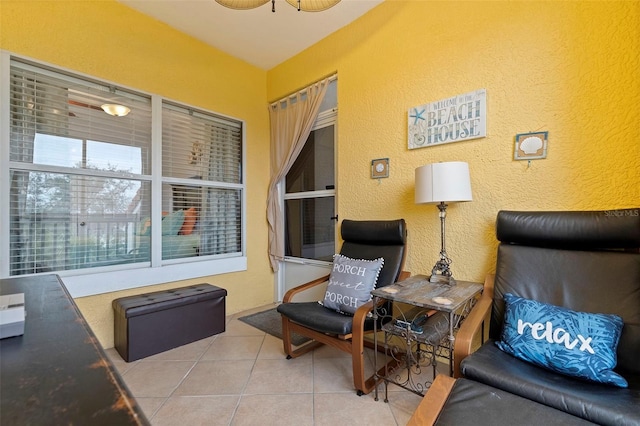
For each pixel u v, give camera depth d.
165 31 2.66
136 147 2.53
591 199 1.55
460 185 1.69
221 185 3.10
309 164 3.20
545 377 1.11
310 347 2.23
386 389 1.62
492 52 1.86
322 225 3.06
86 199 2.28
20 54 1.98
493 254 1.86
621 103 1.47
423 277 2.03
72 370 0.57
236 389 1.74
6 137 1.94
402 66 2.29
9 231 1.95
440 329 1.57
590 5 1.55
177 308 2.31
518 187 1.77
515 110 1.78
